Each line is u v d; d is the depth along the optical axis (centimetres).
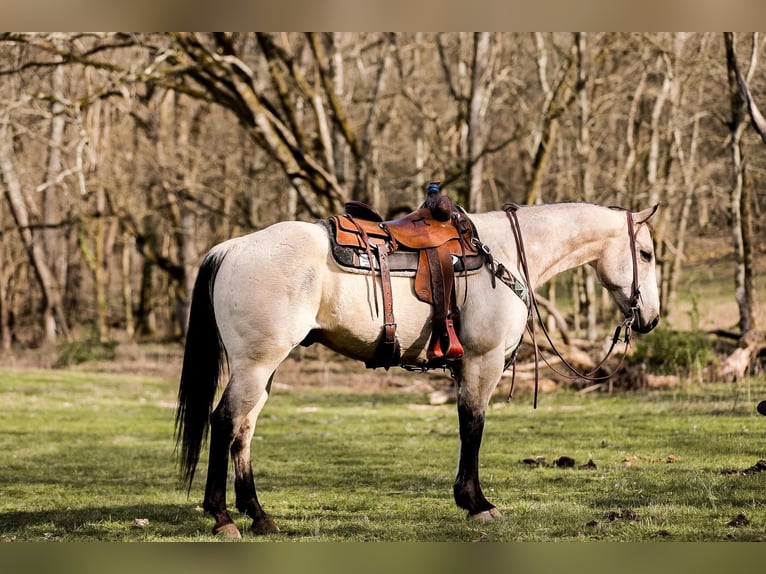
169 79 2191
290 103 2317
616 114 2714
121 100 2542
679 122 2397
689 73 2348
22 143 2908
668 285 2723
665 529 592
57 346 2780
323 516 674
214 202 3388
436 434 1204
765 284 2456
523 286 658
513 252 673
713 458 871
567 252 692
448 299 627
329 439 1176
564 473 834
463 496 637
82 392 1850
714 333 1942
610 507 672
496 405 1504
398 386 1981
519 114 2525
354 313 614
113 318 4203
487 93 2559
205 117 3012
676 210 2886
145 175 2800
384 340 621
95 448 1129
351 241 615
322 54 2320
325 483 838
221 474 593
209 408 616
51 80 2775
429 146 2775
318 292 606
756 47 1791
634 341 1775
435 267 627
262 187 3056
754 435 998
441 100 3112
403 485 816
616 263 699
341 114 2311
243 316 592
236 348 596
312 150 2483
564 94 2323
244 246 609
